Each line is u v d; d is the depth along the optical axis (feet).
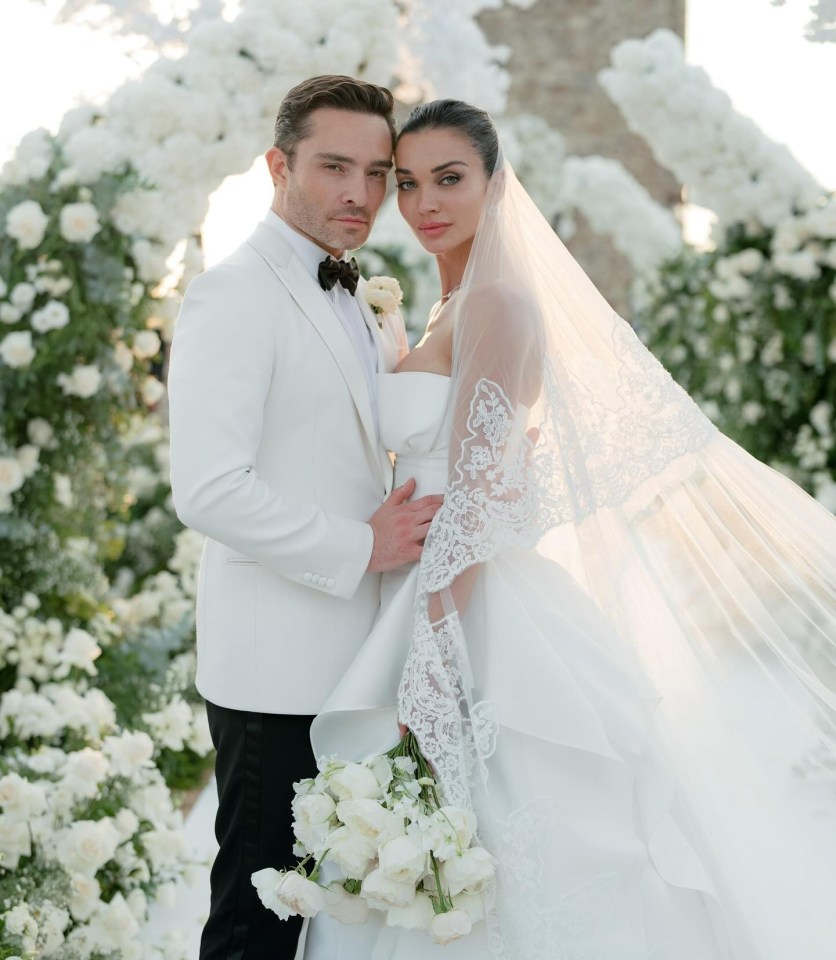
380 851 7.19
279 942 8.37
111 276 13.26
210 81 12.70
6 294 13.07
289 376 8.14
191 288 8.07
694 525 8.57
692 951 7.77
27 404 13.58
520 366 7.95
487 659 7.91
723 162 18.58
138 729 13.69
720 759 8.32
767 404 19.25
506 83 15.65
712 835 8.11
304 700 8.21
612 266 31.35
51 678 13.34
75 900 9.96
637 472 8.11
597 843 7.58
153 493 18.93
